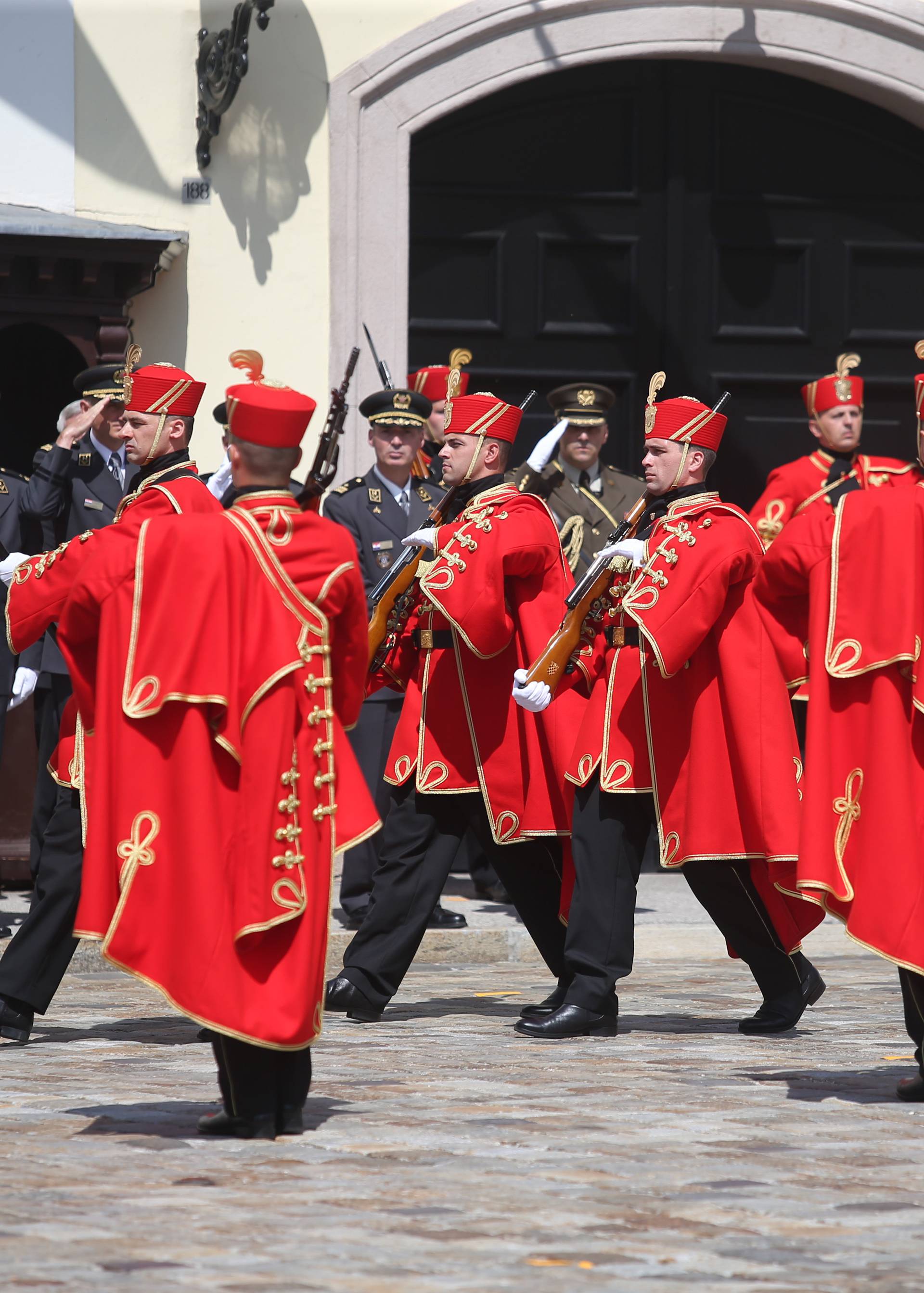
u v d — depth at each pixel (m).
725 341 40.47
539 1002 26.00
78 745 22.23
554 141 39.47
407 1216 14.05
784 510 35.03
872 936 18.66
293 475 36.44
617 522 33.59
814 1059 21.30
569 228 39.62
